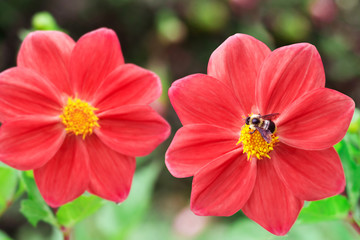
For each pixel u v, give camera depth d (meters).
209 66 0.39
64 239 0.42
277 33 0.82
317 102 0.38
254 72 0.39
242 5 0.80
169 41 0.82
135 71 0.39
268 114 0.39
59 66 0.40
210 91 0.38
